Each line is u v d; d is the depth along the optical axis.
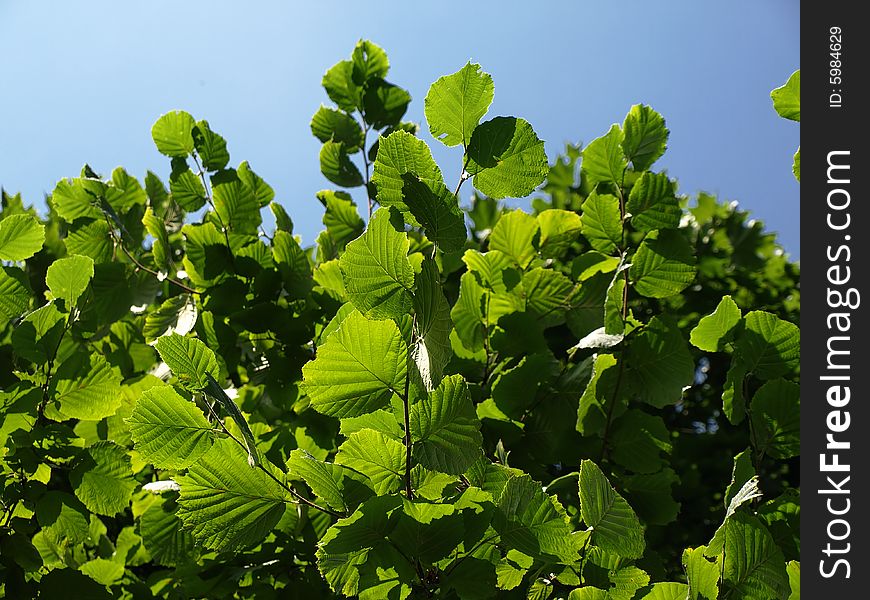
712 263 4.46
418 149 1.56
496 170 1.65
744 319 2.06
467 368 2.71
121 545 2.77
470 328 2.67
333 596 2.21
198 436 1.56
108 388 2.08
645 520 2.54
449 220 1.55
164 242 2.90
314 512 2.30
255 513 1.59
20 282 2.06
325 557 1.50
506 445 2.56
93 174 3.18
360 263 1.37
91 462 2.07
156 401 1.53
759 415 2.06
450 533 1.45
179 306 2.81
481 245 3.99
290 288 2.85
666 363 2.39
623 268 2.37
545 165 1.64
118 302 2.81
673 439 3.87
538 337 2.62
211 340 2.76
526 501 1.52
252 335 2.83
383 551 1.45
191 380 1.57
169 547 2.33
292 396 2.74
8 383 2.21
